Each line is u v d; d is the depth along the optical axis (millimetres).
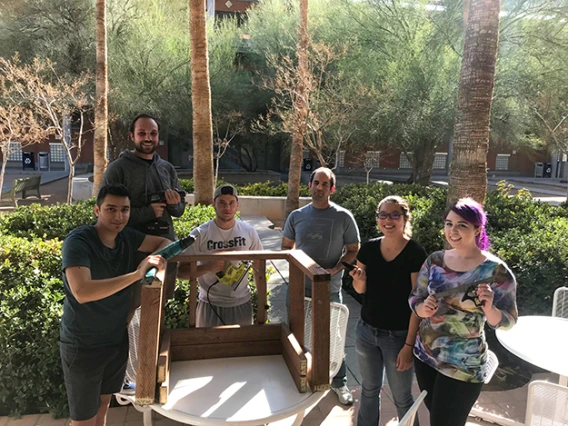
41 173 24469
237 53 18969
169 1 16750
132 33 15062
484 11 4289
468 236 2225
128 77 15258
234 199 2996
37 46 14781
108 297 2258
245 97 18359
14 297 3221
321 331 1980
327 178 3311
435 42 12531
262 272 2555
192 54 7719
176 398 1974
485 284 2139
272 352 2418
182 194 2947
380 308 2668
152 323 1826
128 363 2873
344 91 12469
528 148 18062
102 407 2576
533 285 4105
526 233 5227
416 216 6168
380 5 13344
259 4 18641
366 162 16359
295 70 11500
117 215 2234
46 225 5562
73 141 25578
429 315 2244
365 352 2766
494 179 29688
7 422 3012
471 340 2229
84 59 14742
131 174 2822
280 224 11617
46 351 3031
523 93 12039
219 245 3023
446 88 12266
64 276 2219
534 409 2342
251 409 1908
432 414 2314
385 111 12438
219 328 2359
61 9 14898
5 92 11414
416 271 2586
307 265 2098
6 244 3879
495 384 3672
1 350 3031
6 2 14852
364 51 13242
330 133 13703
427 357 2326
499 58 11906
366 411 2811
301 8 10375
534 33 11672
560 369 2354
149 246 2480
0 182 12000
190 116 16875
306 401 1971
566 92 12055
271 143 22562
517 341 2707
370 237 6480
